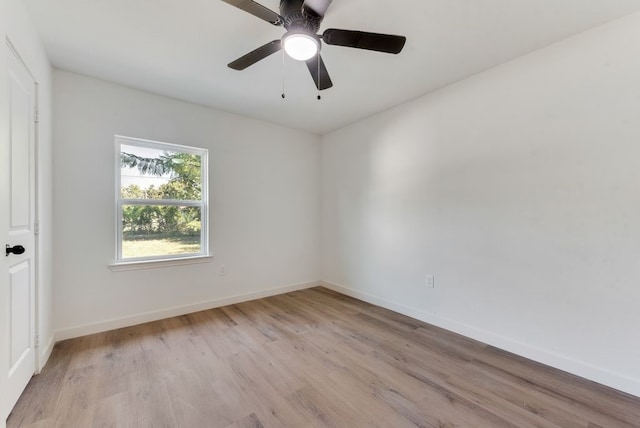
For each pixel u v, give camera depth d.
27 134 1.74
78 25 1.84
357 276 3.67
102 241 2.57
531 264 2.14
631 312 1.73
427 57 2.21
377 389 1.77
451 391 1.76
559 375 1.93
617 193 1.78
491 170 2.37
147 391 1.73
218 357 2.14
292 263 3.98
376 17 1.78
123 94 2.67
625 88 1.75
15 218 1.57
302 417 1.53
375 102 3.06
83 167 2.48
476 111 2.46
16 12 1.54
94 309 2.53
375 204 3.43
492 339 2.36
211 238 3.23
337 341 2.43
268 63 2.30
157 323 2.78
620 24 1.76
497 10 1.71
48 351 2.10
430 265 2.83
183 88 2.73
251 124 3.55
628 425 1.48
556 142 2.02
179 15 1.75
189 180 3.14
